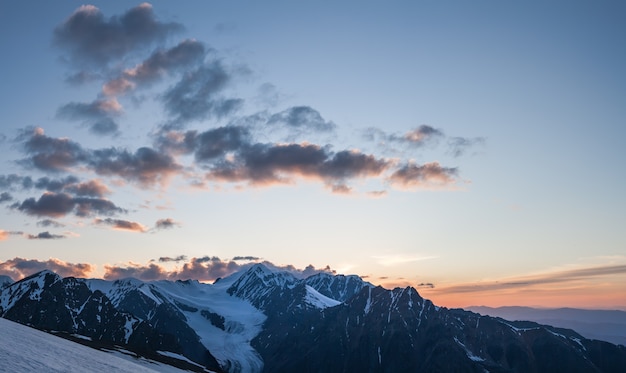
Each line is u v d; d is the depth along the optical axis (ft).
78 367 269.03
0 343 269.44
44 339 415.85
